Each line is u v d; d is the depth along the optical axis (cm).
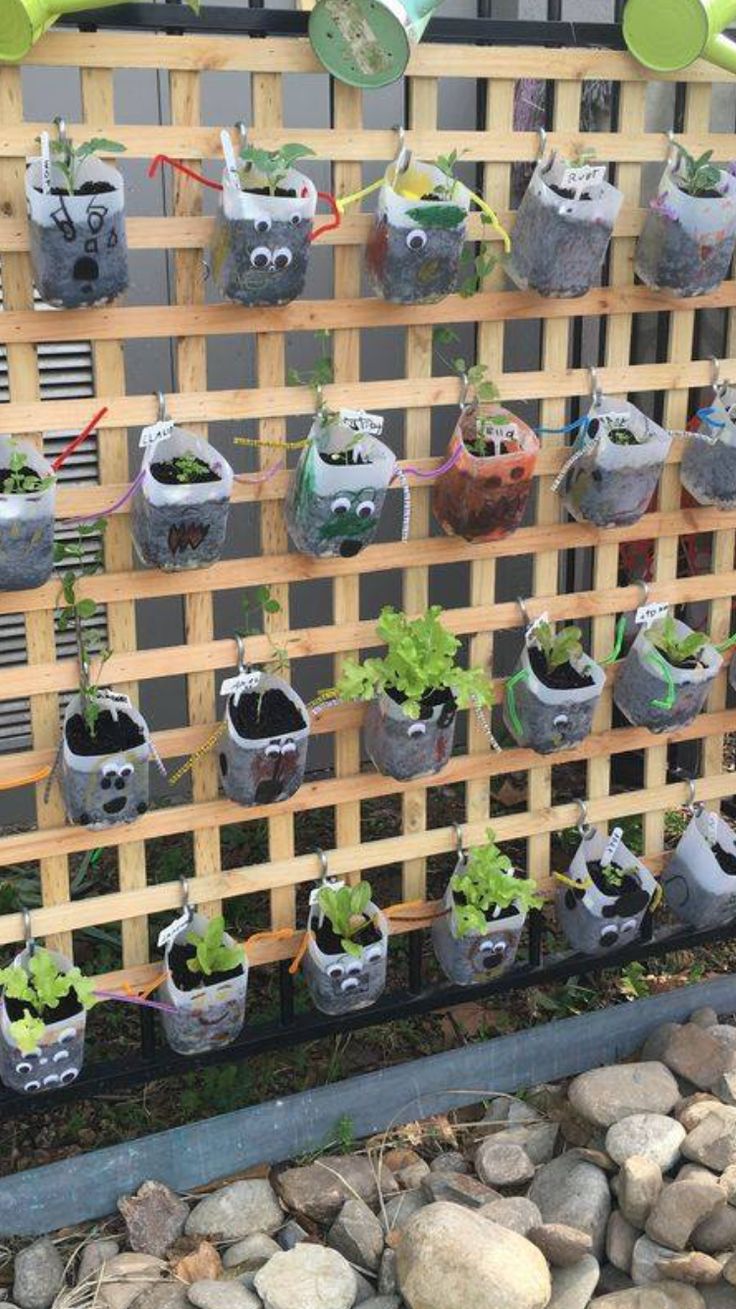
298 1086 215
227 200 167
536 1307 172
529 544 201
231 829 270
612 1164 197
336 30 168
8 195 165
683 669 207
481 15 179
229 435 254
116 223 162
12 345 170
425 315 185
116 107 236
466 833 211
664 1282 182
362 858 206
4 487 167
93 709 182
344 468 175
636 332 259
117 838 191
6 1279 187
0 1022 184
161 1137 196
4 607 177
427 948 243
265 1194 197
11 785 184
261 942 203
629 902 214
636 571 261
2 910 242
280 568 189
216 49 168
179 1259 189
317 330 182
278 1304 178
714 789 225
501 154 183
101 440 176
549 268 181
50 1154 204
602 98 249
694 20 179
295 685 281
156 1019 221
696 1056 212
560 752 212
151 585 183
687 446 204
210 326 176
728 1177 189
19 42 157
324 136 175
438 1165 203
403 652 185
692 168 187
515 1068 216
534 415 270
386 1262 185
